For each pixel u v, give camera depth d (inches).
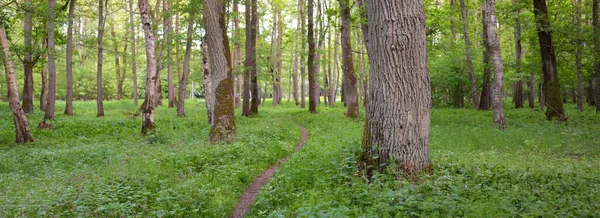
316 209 201.0
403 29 262.1
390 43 263.3
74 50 1136.2
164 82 2369.6
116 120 840.9
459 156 351.3
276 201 263.1
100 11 1018.1
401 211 190.1
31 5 656.4
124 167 348.5
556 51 844.0
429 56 1094.4
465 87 1459.2
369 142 276.1
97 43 1040.8
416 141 263.3
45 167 385.1
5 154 459.5
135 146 511.2
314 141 560.4
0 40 562.3
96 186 278.2
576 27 782.5
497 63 621.0
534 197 192.7
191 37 813.9
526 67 971.9
